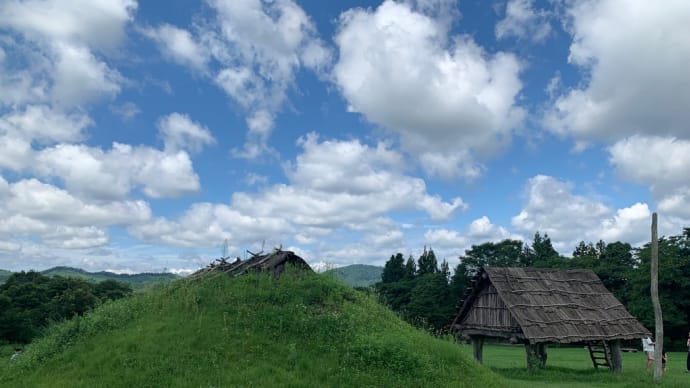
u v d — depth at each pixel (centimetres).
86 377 1300
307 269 2023
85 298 5434
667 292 5159
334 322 1586
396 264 8350
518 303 2577
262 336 1481
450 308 6825
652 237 2202
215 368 1321
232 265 2036
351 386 1313
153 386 1238
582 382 2277
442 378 1453
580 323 2605
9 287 5741
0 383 1355
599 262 6538
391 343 1506
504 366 2906
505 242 7494
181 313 1606
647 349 2766
